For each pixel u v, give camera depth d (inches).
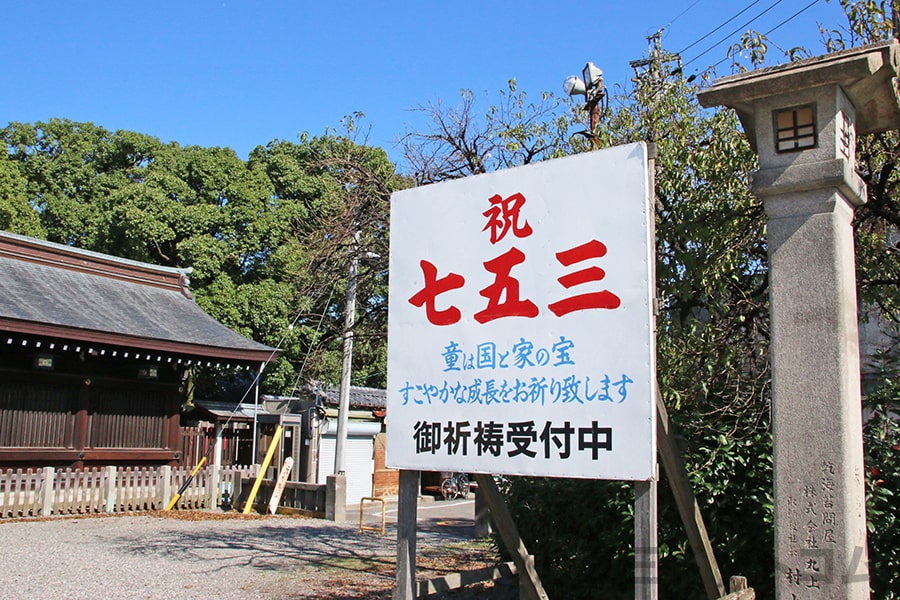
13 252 698.8
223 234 917.8
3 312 561.9
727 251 234.2
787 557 153.1
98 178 1029.2
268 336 899.4
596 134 325.1
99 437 652.1
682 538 210.1
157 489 642.2
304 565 380.2
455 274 188.9
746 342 244.5
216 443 732.7
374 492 797.9
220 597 306.8
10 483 557.3
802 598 150.3
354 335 454.9
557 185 174.9
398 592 188.4
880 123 180.7
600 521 230.1
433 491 850.1
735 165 249.9
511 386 174.2
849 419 151.2
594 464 158.6
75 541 454.6
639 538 150.9
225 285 885.8
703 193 261.3
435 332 189.9
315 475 759.1
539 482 253.0
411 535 189.6
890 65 156.0
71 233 970.1
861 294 250.1
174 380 709.3
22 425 602.9
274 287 904.9
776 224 164.4
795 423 155.8
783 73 161.2
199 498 665.6
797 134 163.0
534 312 173.6
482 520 478.3
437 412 185.5
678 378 233.3
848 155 164.2
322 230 432.8
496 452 173.9
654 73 331.6
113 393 667.4
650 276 158.9
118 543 450.9
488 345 179.9
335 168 449.4
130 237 887.7
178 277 826.8
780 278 161.9
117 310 690.2
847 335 154.3
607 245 165.3
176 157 969.5
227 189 933.2
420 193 199.2
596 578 235.0
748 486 204.8
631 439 154.9
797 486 153.9
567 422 164.1
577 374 164.6
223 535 498.0
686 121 282.0
